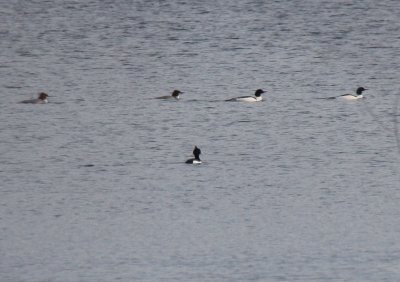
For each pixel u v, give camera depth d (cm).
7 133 5794
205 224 4222
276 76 7306
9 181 4850
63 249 3947
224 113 6272
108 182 4822
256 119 6116
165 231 4138
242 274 3716
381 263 3828
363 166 5112
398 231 4159
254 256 3878
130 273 3716
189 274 3709
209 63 7725
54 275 3697
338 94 6788
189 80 7212
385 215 4353
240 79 7231
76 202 4512
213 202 4509
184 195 4612
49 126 5956
